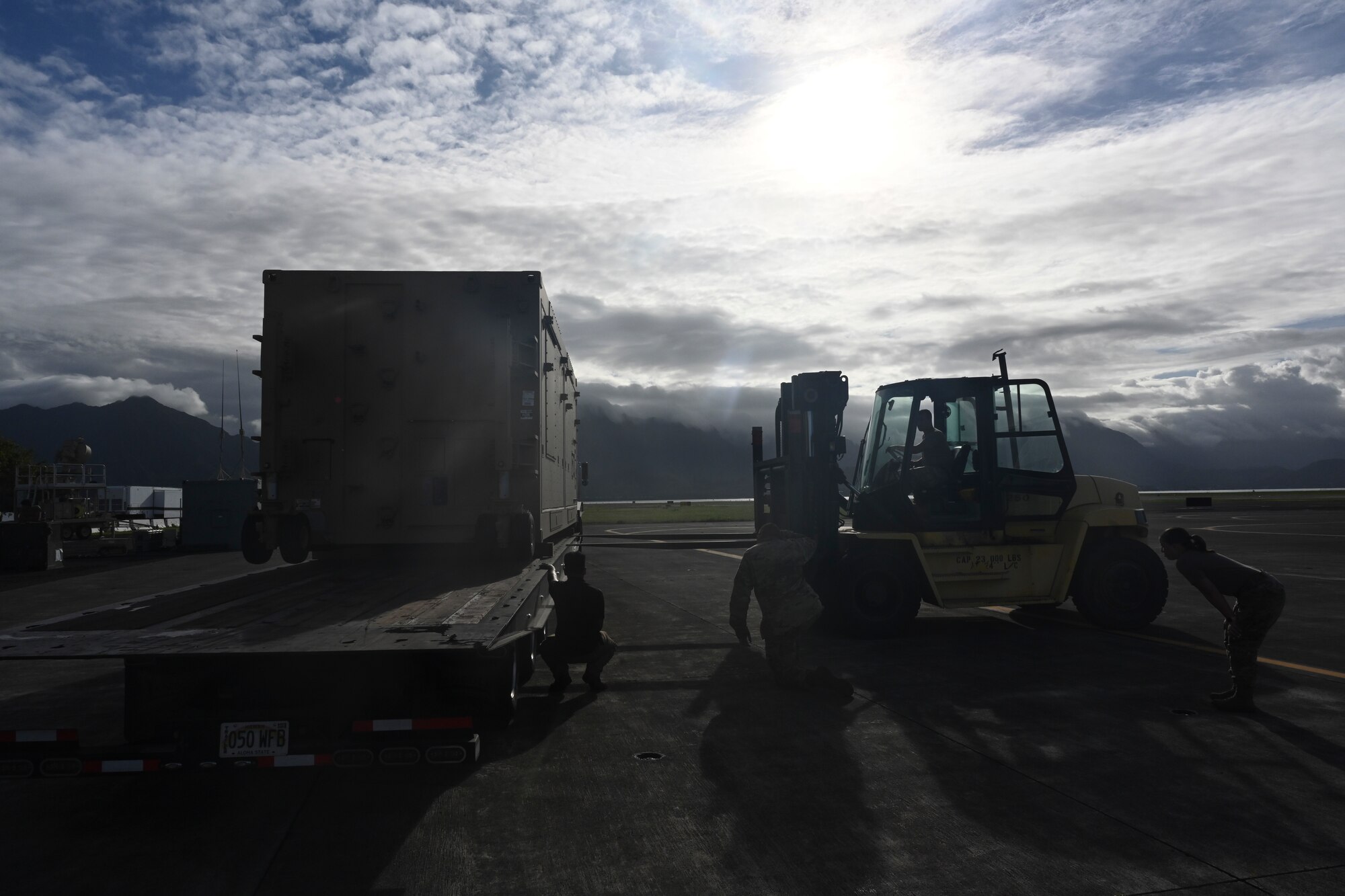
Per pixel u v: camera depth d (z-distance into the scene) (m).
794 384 10.04
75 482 30.23
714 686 7.46
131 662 4.39
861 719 6.27
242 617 5.07
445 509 7.76
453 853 3.97
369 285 7.82
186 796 4.82
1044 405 10.41
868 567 9.78
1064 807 4.45
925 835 4.11
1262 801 4.52
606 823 4.32
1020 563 10.23
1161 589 10.24
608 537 32.59
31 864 3.90
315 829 4.30
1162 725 6.03
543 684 7.56
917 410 10.45
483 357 7.86
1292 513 44.16
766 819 4.34
